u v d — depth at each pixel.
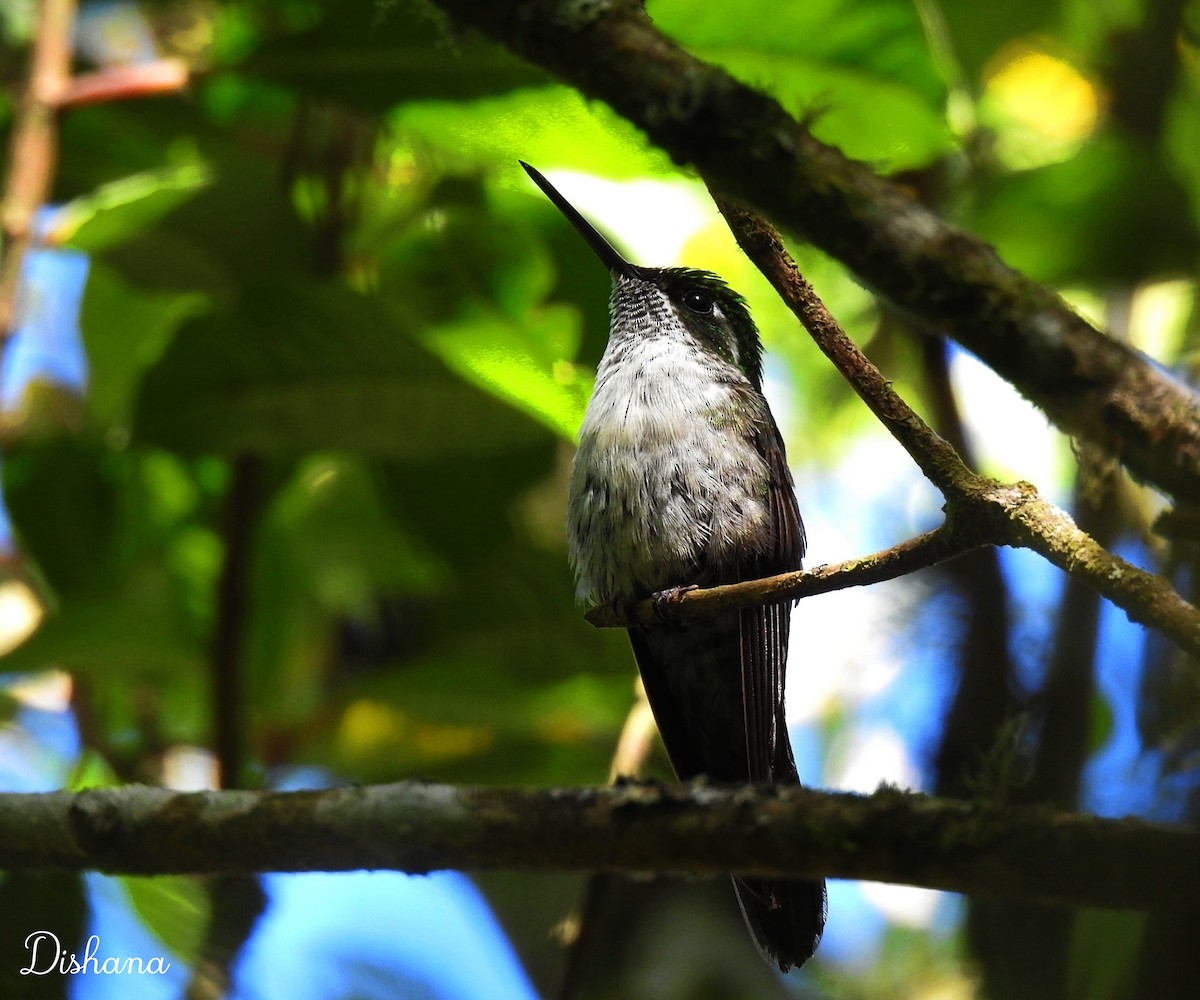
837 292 10.05
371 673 8.91
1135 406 3.40
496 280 8.58
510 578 8.92
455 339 8.42
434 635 8.96
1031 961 7.41
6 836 5.73
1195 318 8.20
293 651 9.63
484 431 7.73
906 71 6.84
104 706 9.68
